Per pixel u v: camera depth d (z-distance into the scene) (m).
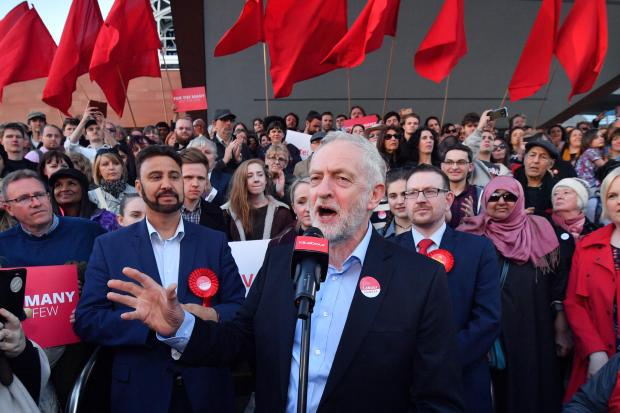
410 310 1.78
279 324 1.87
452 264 2.82
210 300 2.73
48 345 2.65
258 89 12.02
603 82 12.55
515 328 3.18
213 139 7.32
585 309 3.27
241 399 3.82
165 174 2.76
